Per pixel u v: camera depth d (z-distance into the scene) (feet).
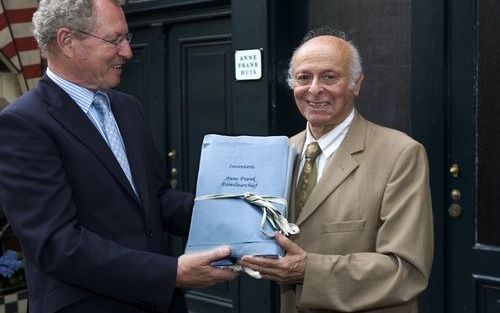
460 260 8.79
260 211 4.91
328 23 10.07
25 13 12.12
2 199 4.84
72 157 4.97
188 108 12.19
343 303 4.98
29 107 4.96
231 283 11.50
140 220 5.27
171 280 4.77
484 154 8.47
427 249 5.08
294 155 5.29
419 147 5.27
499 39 8.22
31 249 4.75
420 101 8.81
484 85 8.39
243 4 10.11
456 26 8.52
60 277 4.77
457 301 8.86
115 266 4.77
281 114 10.24
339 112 5.44
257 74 10.08
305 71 5.36
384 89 9.61
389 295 4.94
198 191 5.20
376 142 5.40
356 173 5.33
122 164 5.41
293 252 4.91
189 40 12.01
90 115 5.32
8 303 11.23
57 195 4.82
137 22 12.65
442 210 8.79
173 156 12.49
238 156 5.24
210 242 4.90
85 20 4.99
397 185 5.12
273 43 10.00
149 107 12.80
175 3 11.77
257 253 4.72
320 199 5.33
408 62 9.33
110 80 5.30
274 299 10.27
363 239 5.19
